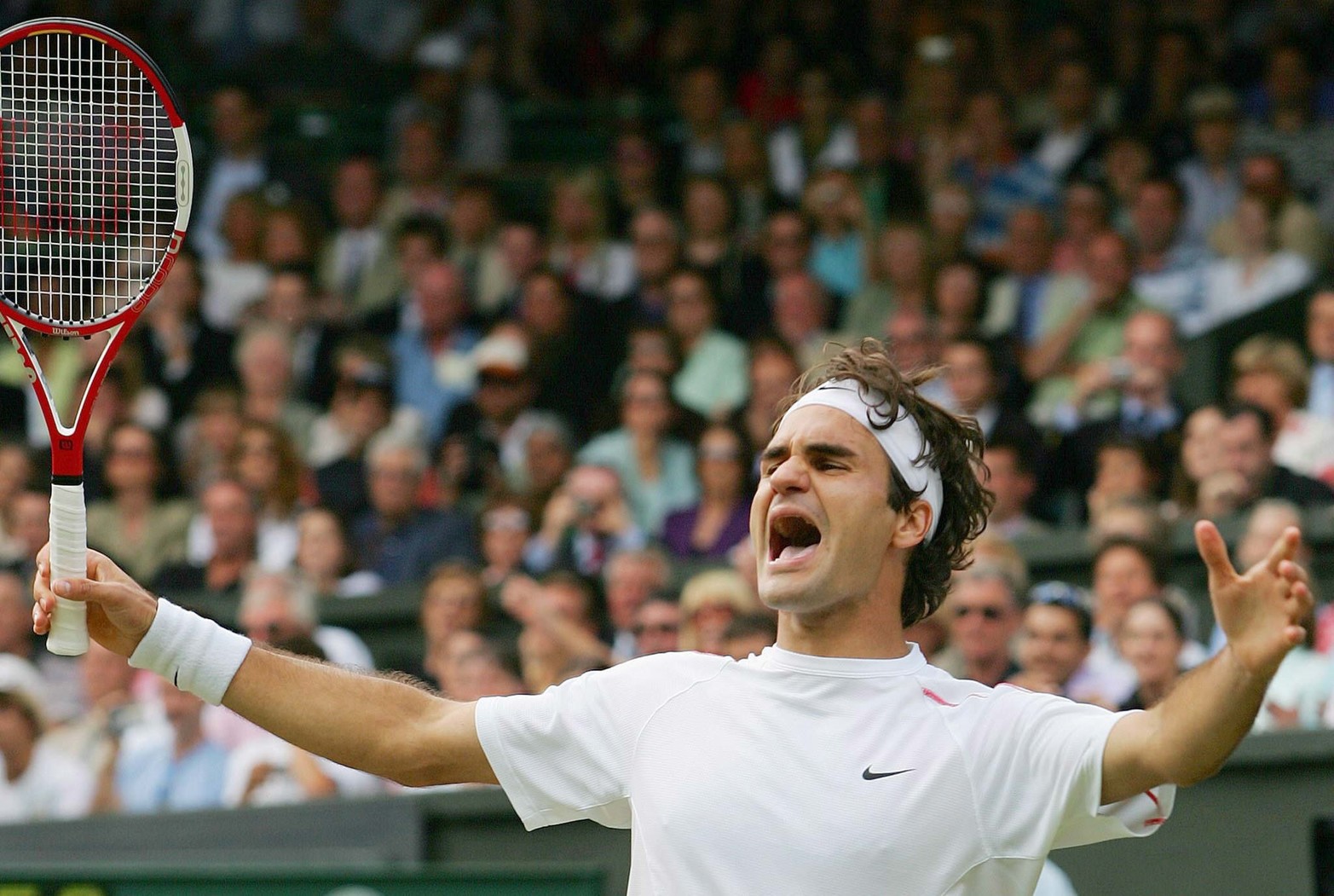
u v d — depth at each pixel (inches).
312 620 1177.4
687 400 1555.1
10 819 954.7
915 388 503.5
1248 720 422.6
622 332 1654.8
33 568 1387.8
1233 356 1450.5
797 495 480.7
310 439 1578.5
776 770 466.6
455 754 499.8
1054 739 458.0
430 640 1180.5
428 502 1483.8
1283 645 413.7
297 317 1675.7
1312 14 1882.4
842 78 1955.0
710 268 1667.1
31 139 1224.8
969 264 1561.3
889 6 1993.1
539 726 494.3
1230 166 1686.8
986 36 1899.6
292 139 1989.4
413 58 2123.5
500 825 869.8
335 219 1857.8
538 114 1998.0
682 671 491.5
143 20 2135.8
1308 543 1157.1
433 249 1766.7
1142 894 862.5
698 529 1341.0
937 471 498.0
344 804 877.2
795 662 481.1
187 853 879.7
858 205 1724.9
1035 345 1561.3
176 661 497.7
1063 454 1362.0
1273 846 855.1
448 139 1968.5
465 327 1692.9
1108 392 1395.2
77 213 1238.9
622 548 1327.5
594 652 1126.4
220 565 1358.3
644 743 482.6
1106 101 1839.3
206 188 1893.5
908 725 469.4
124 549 1448.1
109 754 1088.2
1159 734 435.2
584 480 1337.4
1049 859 870.4
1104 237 1520.7
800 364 1467.8
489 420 1540.4
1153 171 1696.6
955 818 458.3
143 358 1651.1
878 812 458.3
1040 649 927.0
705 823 465.1
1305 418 1316.4
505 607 1232.2
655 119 1977.1
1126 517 1112.2
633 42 2118.6
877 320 1601.9
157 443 1469.0
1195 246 1651.1
